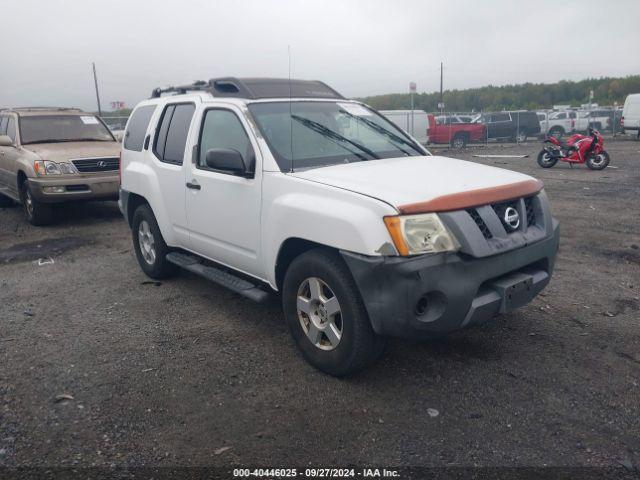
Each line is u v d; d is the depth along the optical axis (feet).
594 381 11.81
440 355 13.17
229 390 11.89
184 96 17.66
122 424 10.69
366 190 11.11
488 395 11.37
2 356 13.88
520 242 11.43
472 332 14.38
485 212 11.06
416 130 87.10
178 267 19.56
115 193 30.78
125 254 23.94
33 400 11.67
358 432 10.24
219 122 15.33
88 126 35.12
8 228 30.89
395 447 9.75
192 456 9.67
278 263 13.08
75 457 9.71
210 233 15.55
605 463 9.16
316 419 10.70
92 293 18.70
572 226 26.55
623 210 30.01
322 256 11.68
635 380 11.82
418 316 10.54
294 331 12.89
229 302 17.37
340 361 11.73
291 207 12.12
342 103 16.65
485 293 11.21
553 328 14.53
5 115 35.45
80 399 11.66
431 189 11.03
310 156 13.75
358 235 10.58
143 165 18.74
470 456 9.44
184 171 16.31
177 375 12.62
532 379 11.96
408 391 11.62
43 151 30.27
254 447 9.88
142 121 19.72
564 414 10.62
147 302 17.57
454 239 10.52
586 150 49.83
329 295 12.00
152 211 18.71
